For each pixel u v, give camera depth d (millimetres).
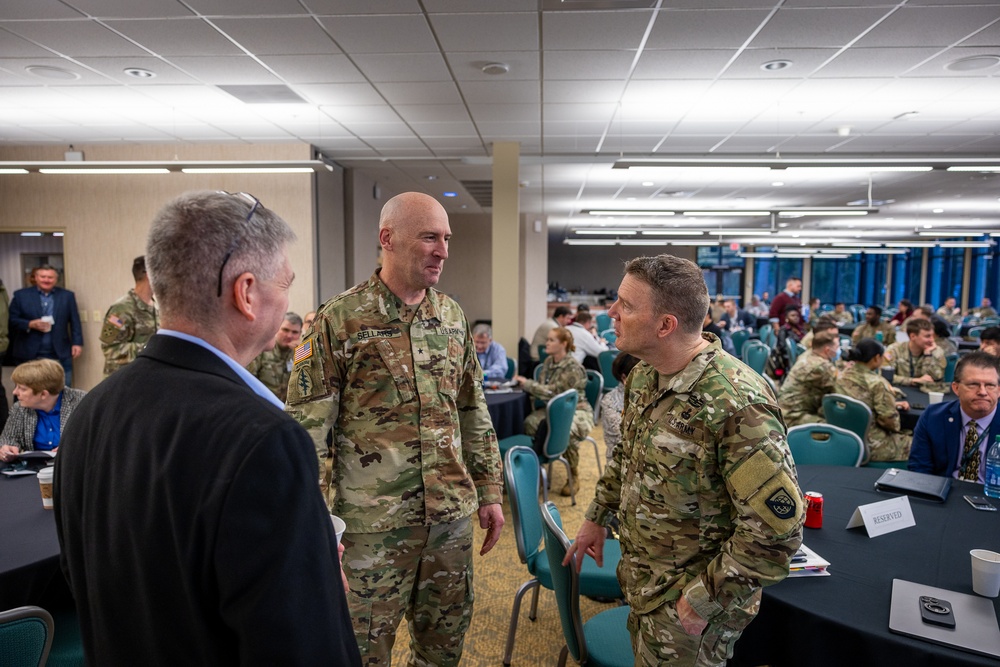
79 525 746
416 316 1638
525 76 4180
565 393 3727
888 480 2232
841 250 15188
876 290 18812
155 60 3842
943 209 10836
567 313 7148
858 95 4609
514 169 6297
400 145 6504
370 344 1562
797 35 3453
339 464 1575
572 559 1646
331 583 691
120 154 6414
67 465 767
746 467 1180
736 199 10438
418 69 4023
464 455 1797
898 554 1655
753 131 5812
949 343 6160
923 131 5762
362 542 1532
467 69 4031
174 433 660
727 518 1287
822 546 1709
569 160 7031
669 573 1301
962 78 4211
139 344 4066
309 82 4305
